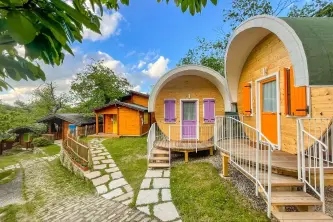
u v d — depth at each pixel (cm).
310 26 327
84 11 108
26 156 1545
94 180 654
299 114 402
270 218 335
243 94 637
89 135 1634
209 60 1485
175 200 455
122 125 1570
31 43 74
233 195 449
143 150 1005
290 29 324
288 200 316
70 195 612
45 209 546
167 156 774
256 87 577
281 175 380
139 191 514
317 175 359
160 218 388
